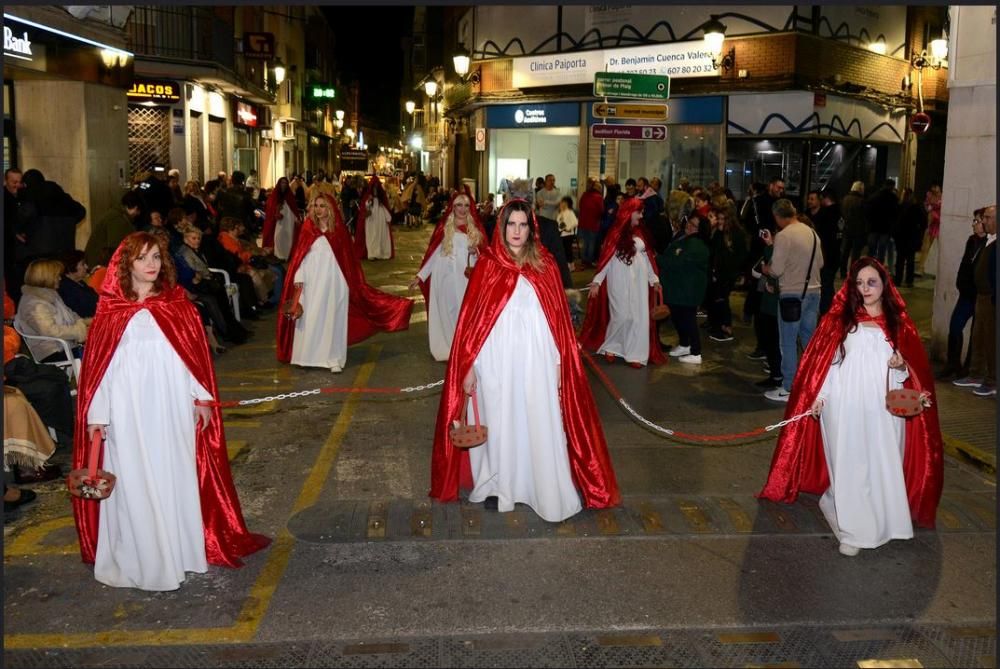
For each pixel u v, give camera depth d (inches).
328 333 388.5
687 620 180.1
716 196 492.4
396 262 850.1
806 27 772.0
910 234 657.0
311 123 2084.2
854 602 188.4
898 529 213.5
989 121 377.7
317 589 191.2
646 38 873.5
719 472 267.7
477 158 1142.3
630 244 402.3
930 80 961.5
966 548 216.2
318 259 387.2
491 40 1033.5
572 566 202.8
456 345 229.1
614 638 173.3
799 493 248.8
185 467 191.5
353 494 245.8
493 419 229.6
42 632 174.1
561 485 227.0
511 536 218.2
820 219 441.4
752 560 207.3
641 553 210.1
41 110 553.9
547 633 174.6
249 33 1177.4
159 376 184.9
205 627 175.9
